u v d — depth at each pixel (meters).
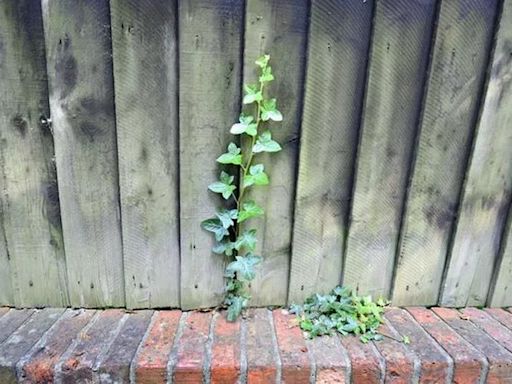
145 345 0.83
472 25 0.81
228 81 0.81
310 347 0.83
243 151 0.85
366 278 0.97
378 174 0.90
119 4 0.76
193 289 0.95
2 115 0.82
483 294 1.01
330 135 0.86
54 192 0.87
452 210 0.94
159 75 0.80
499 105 0.87
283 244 0.93
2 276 0.93
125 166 0.85
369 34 0.80
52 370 0.76
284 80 0.82
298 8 0.78
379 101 0.84
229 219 0.88
